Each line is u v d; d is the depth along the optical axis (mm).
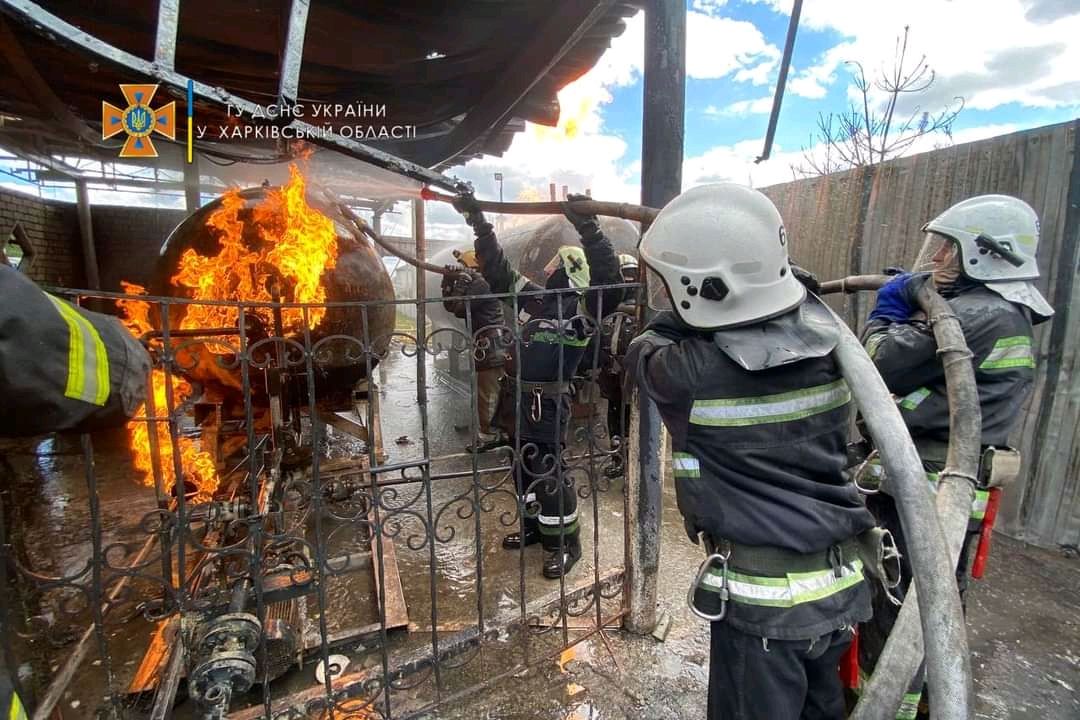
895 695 1000
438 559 2889
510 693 1946
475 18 2426
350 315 2996
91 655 2062
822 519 1172
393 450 4637
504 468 1878
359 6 2326
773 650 1188
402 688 1797
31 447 4270
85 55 1060
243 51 2768
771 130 2260
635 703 1906
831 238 3822
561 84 3270
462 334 1737
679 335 1374
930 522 982
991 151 2928
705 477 1250
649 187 1983
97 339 866
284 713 1722
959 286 1779
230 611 1568
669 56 1886
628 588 2252
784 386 1165
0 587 897
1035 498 2949
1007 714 1880
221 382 2891
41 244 6180
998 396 1615
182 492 1380
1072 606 2445
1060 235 2729
